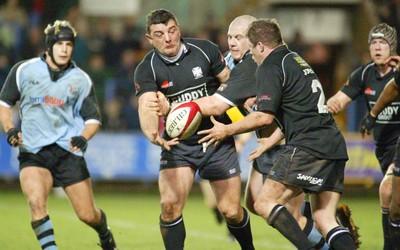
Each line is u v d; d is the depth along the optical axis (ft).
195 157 79.77
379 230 119.65
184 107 72.90
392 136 88.63
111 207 153.58
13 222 127.95
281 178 70.79
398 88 81.30
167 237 79.10
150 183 191.52
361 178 182.09
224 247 103.55
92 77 195.52
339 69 209.46
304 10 224.74
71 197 84.02
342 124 193.26
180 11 229.04
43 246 79.36
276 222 70.23
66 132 84.07
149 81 78.02
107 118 190.08
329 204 72.79
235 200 81.41
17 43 198.29
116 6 223.71
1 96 83.97
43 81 83.35
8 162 181.98
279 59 70.79
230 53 86.12
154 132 74.79
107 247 89.56
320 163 70.54
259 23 72.28
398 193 75.56
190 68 78.95
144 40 209.36
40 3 211.61
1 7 205.16
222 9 229.86
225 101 74.54
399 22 184.96
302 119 70.64
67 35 82.84
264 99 69.51
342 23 224.33
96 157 183.83
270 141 74.23
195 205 158.92
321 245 78.28
